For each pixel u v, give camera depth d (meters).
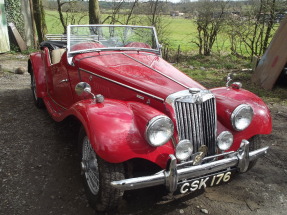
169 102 2.90
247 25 10.91
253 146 3.50
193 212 3.01
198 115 2.98
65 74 4.36
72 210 2.96
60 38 6.29
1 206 2.96
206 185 2.95
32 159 3.83
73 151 4.07
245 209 3.09
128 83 3.34
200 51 12.21
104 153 2.52
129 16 12.05
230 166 2.95
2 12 10.80
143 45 4.60
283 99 6.72
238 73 9.16
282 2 9.79
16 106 5.75
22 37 11.96
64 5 13.70
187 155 2.78
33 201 3.06
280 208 3.13
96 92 3.75
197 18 12.01
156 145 2.62
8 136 4.44
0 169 3.57
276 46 7.68
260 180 3.62
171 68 3.84
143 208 3.05
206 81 8.17
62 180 3.43
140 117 2.69
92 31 4.41
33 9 12.12
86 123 2.70
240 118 3.17
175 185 2.62
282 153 4.29
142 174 3.20
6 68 9.02
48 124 4.92
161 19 12.20
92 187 2.99
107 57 4.04
